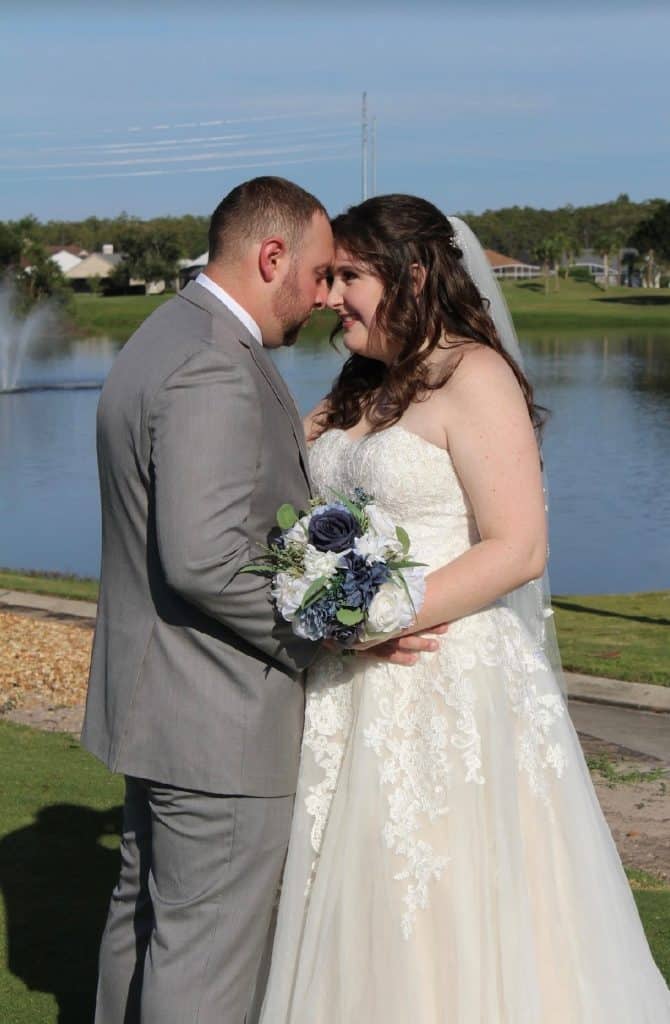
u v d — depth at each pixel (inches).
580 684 297.3
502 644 111.7
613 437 1109.1
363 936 106.8
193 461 98.7
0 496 852.0
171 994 103.8
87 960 134.9
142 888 113.6
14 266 2878.9
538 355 2174.0
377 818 107.6
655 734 254.4
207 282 107.2
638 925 113.7
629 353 2214.6
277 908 114.1
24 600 407.8
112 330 2918.3
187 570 98.2
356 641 105.0
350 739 110.1
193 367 100.0
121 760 106.0
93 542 693.3
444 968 105.1
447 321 114.7
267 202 105.9
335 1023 106.3
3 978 131.0
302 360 1972.2
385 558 103.1
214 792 103.4
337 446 118.9
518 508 108.6
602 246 4859.7
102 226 5044.3
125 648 106.7
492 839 107.3
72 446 1089.4
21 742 227.9
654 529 705.0
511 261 5068.9
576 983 108.4
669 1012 112.2
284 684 107.3
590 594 545.0
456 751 107.3
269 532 106.3
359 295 115.1
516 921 106.3
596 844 112.3
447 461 111.2
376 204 114.9
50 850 166.1
